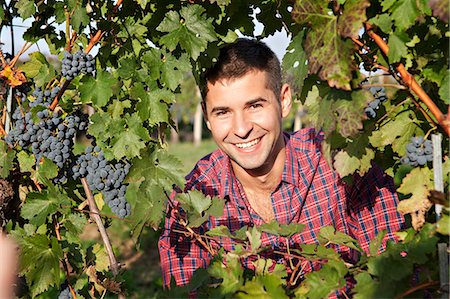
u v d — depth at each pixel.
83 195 2.72
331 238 2.21
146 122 2.58
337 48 1.75
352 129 1.79
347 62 1.73
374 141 2.10
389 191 2.70
